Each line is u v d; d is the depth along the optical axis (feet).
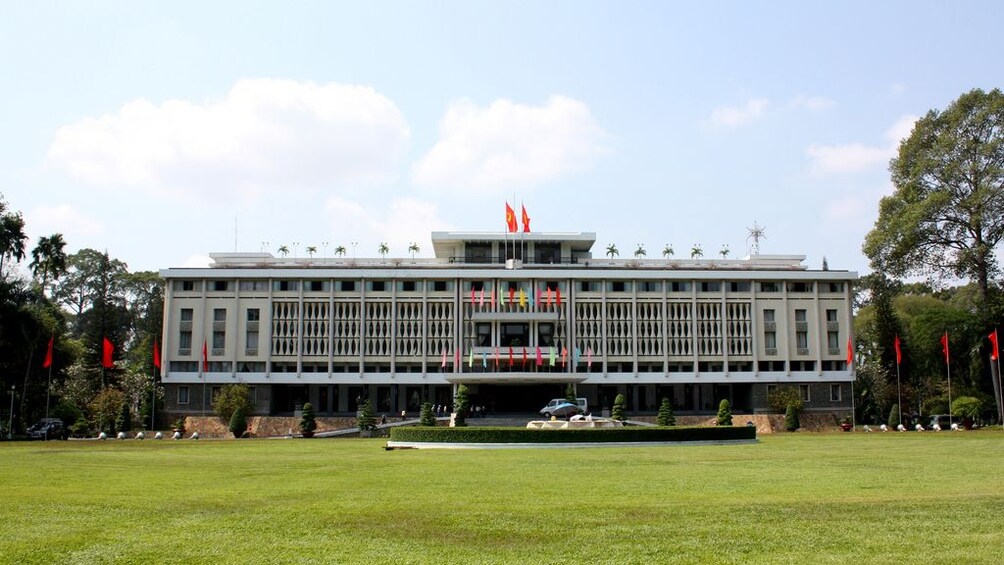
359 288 331.36
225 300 327.67
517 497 80.07
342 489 87.35
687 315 337.11
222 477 100.48
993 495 77.97
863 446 161.38
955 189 248.52
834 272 337.31
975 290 318.04
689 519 66.23
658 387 344.08
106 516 68.64
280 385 333.62
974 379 304.91
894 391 323.57
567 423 192.03
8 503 75.31
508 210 332.60
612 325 335.26
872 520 65.16
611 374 329.31
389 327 330.54
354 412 331.16
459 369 327.67
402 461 126.21
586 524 64.49
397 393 336.29
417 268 332.39
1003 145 238.07
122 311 427.33
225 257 349.82
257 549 56.65
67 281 424.46
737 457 130.93
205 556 54.85
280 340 327.47
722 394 345.72
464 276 330.34
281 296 329.11
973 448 152.25
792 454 137.69
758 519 65.92
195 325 325.62
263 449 163.94
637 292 336.49
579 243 358.43
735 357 334.85
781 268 345.10
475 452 147.95
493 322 331.77
